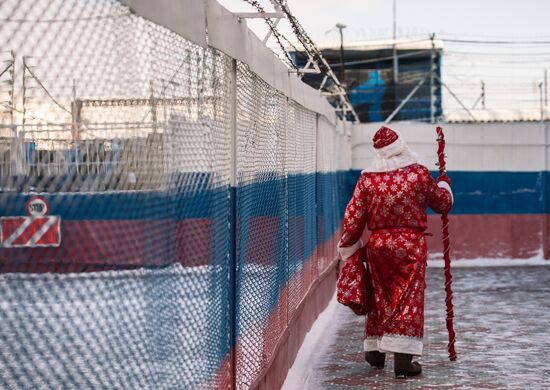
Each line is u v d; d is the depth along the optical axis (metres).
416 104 22.69
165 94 2.50
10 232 1.56
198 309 2.99
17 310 1.58
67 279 1.73
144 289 2.23
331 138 11.47
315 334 7.63
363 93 22.84
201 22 3.02
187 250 2.81
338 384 5.67
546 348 7.08
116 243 1.98
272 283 5.15
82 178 1.79
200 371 3.02
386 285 5.86
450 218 16.25
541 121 16.27
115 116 1.99
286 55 5.94
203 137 3.12
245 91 4.23
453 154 16.16
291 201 6.34
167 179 2.51
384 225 5.84
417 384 5.64
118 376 2.01
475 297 11.13
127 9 2.08
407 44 22.77
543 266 15.80
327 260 10.41
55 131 1.68
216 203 3.43
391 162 5.89
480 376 5.90
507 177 16.17
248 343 4.21
